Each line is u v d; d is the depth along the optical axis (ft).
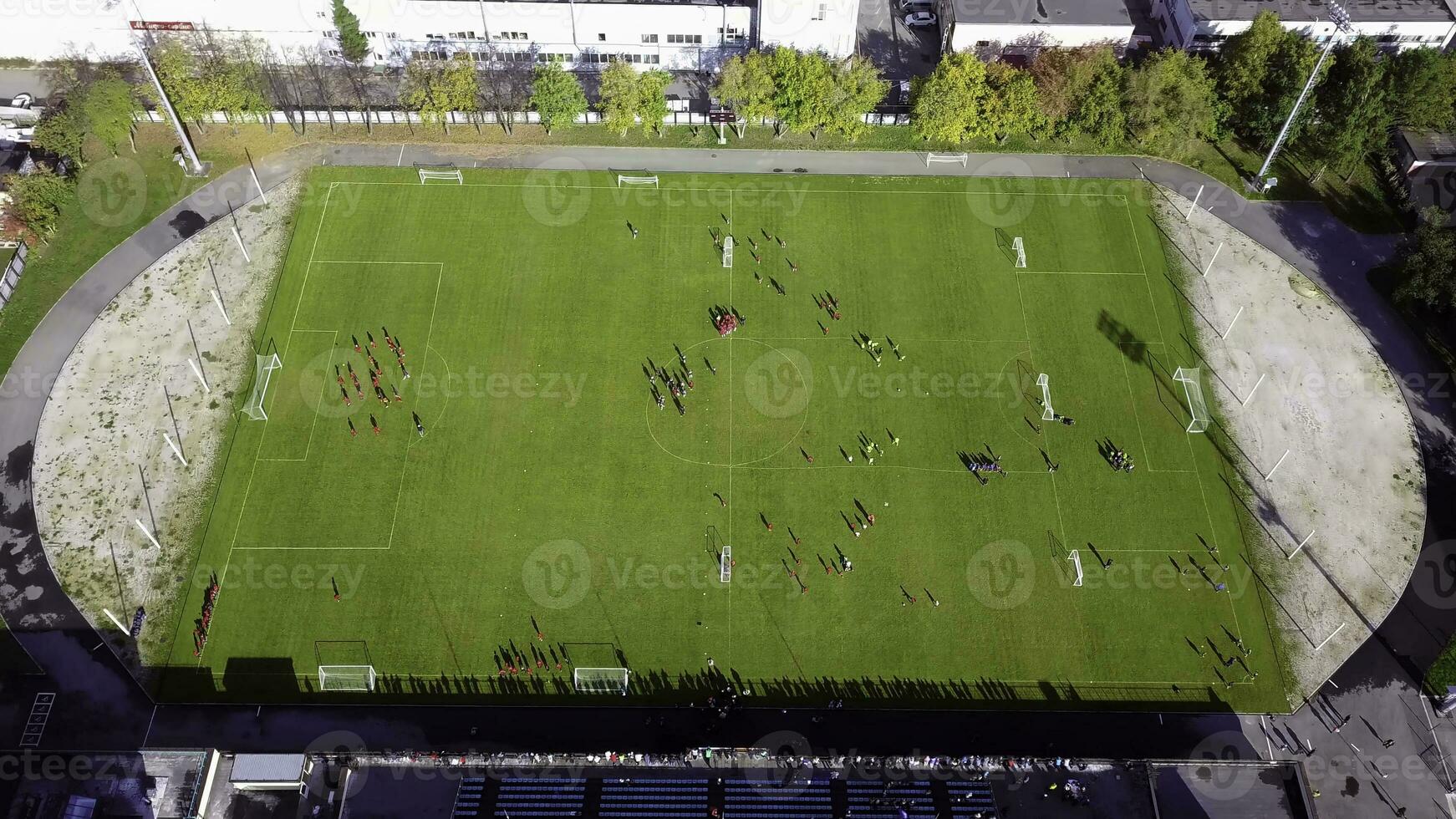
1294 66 375.66
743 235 370.73
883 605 286.66
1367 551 298.56
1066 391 331.16
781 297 353.51
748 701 270.26
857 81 378.53
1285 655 279.69
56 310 341.00
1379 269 363.56
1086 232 374.22
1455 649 280.10
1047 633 282.77
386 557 291.38
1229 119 393.50
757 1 408.46
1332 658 279.28
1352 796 257.96
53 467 305.32
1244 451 317.83
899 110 410.72
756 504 304.50
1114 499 307.37
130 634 275.80
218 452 310.04
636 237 368.89
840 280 358.84
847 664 276.82
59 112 377.09
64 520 295.28
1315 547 298.97
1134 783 254.06
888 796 252.62
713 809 249.75
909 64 444.14
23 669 269.64
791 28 409.69
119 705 264.72
